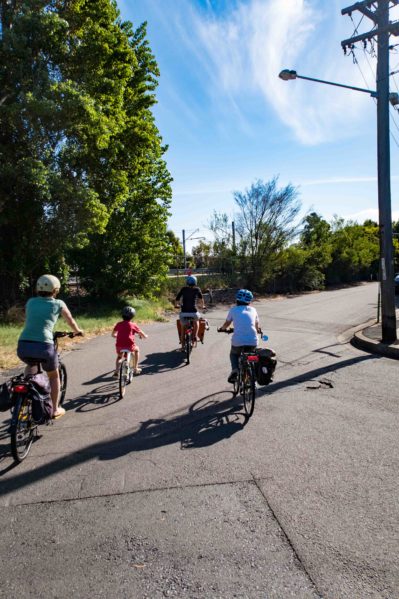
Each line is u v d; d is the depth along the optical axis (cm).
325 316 1594
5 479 380
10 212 1338
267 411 552
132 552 279
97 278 1759
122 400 605
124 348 649
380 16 954
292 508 326
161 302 2058
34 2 1260
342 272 3834
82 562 270
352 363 827
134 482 372
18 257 1408
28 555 278
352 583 248
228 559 270
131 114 1720
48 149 1310
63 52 1316
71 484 370
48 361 456
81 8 1425
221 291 2555
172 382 698
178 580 252
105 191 1510
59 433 487
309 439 459
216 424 508
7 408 415
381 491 349
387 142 970
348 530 298
